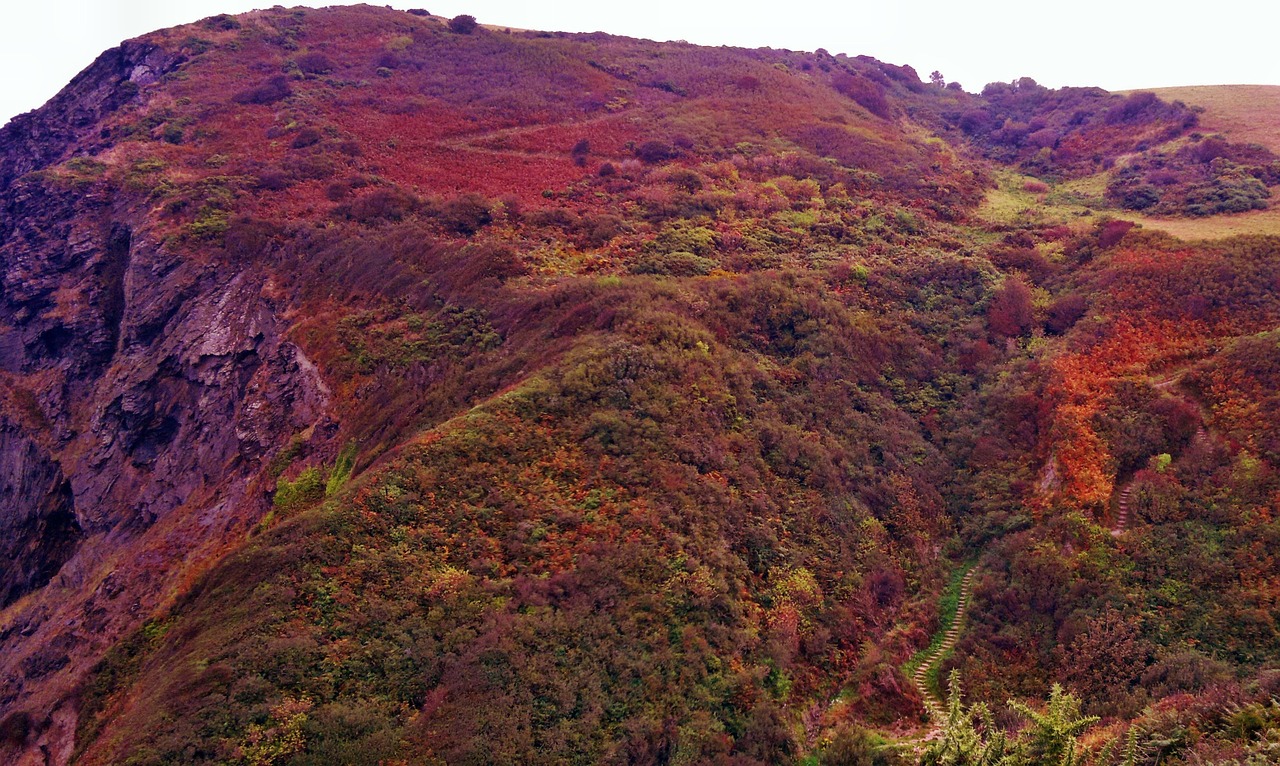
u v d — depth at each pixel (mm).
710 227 42344
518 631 18484
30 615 34844
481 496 22188
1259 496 22125
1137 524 23000
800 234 42000
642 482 23188
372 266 37125
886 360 32750
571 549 21016
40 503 39125
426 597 19203
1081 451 25547
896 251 40438
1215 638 19609
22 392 42625
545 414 24906
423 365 31062
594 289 32156
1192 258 32188
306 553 19766
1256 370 25469
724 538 22859
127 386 37375
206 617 19312
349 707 16469
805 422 28453
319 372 32844
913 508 27031
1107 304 31875
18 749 21188
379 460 25484
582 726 17266
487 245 36969
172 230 41906
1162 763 12195
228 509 30891
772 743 18672
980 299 35875
